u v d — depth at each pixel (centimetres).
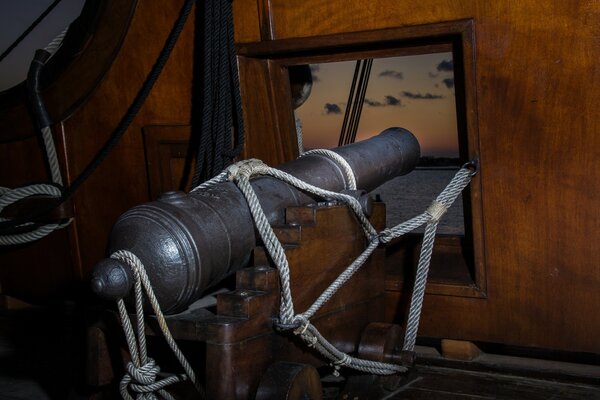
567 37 304
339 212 286
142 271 220
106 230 424
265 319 241
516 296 334
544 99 313
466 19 318
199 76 379
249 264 271
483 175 329
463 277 350
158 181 398
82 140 421
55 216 418
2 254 464
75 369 302
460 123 344
